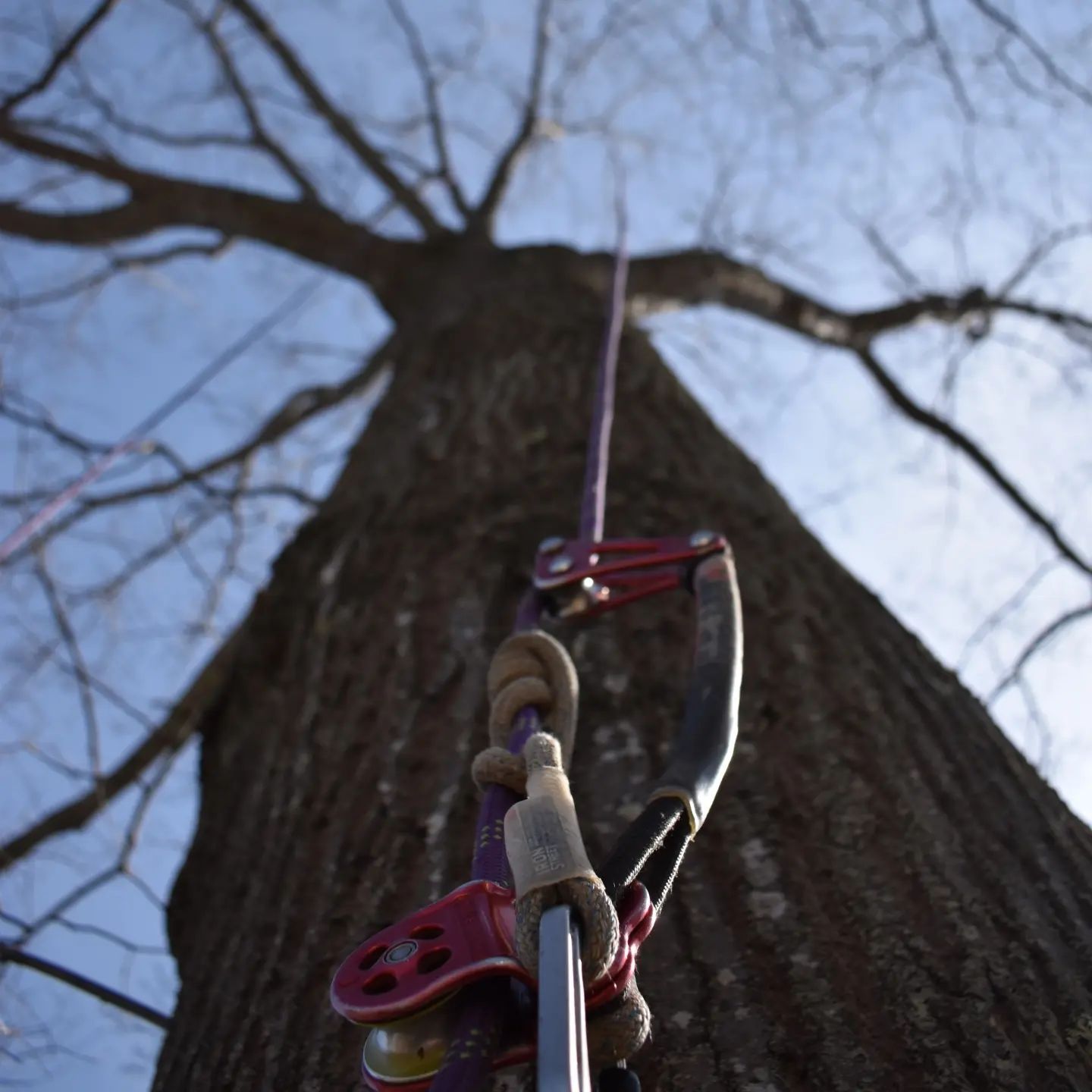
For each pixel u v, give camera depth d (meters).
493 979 0.79
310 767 2.11
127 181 5.13
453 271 4.69
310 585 2.78
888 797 1.71
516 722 1.06
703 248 5.18
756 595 2.31
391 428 3.43
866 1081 1.22
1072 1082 1.20
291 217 5.04
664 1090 1.23
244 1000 1.66
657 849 0.89
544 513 2.55
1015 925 1.43
